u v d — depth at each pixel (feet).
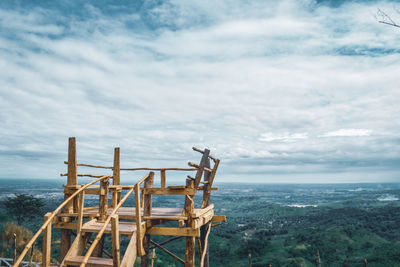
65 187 23.30
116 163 28.22
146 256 23.06
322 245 183.52
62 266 18.92
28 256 59.11
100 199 23.13
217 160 28.94
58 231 116.98
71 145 23.61
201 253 27.71
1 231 66.33
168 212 25.39
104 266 18.30
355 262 155.84
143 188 23.22
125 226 21.59
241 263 162.71
